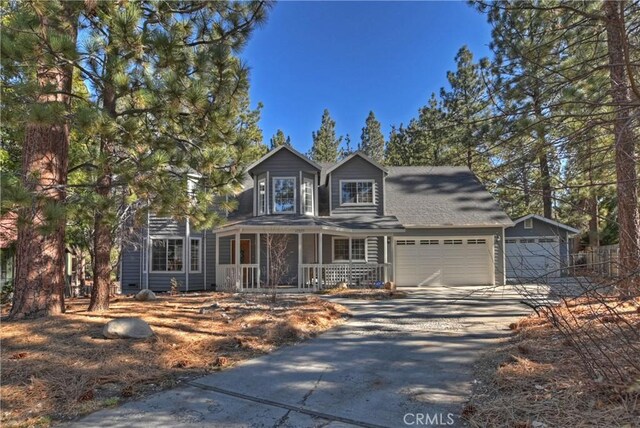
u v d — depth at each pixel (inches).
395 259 706.2
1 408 149.9
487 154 236.2
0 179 206.2
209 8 293.6
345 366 207.0
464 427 134.0
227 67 263.4
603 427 121.7
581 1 224.7
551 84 195.3
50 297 300.4
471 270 701.3
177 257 692.7
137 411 149.5
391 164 1535.4
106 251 348.8
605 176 281.4
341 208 719.7
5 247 542.0
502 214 707.4
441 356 222.5
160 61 248.5
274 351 236.4
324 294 551.8
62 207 232.5
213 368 202.2
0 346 223.1
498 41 240.5
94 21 250.4
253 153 313.0
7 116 219.9
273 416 145.8
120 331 241.6
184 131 289.9
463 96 1002.1
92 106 241.3
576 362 177.0
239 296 509.0
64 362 199.0
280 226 601.3
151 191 270.5
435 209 727.1
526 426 127.8
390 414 146.3
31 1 217.6
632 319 201.6
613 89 181.9
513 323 293.9
